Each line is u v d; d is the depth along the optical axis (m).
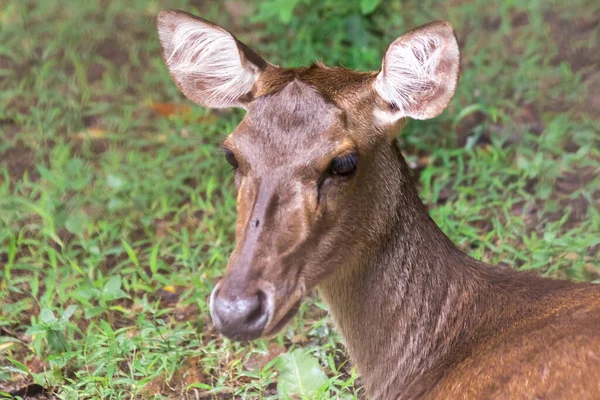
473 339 8.25
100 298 10.35
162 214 12.40
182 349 9.88
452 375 8.00
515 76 14.97
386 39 15.71
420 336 8.44
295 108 7.83
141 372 9.56
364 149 8.00
